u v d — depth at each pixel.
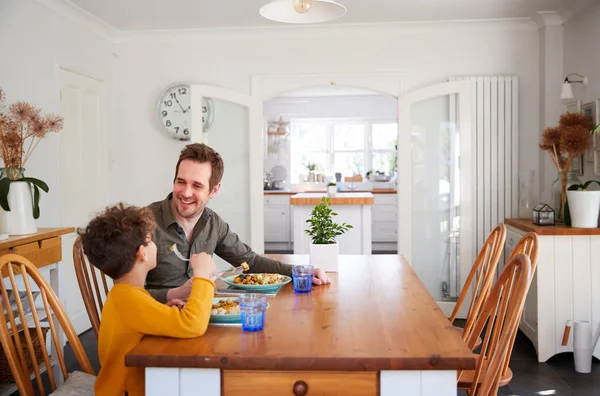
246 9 4.43
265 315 1.85
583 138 3.89
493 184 4.88
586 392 3.21
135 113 5.18
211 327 1.74
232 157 5.11
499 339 1.80
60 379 3.24
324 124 9.77
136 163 5.20
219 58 5.10
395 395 1.46
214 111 5.06
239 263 2.62
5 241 2.78
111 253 1.62
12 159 3.09
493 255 2.50
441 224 4.96
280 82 5.07
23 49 3.78
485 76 4.89
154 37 5.11
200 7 4.37
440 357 1.43
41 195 3.88
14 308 2.66
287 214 8.97
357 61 5.00
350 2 4.26
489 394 1.64
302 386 1.48
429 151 4.94
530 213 4.55
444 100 4.91
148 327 1.60
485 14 4.60
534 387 3.29
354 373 1.48
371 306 1.99
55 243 3.20
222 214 5.14
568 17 4.50
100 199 4.91
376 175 9.57
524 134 4.89
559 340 3.70
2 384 2.54
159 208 2.33
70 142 4.42
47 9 4.08
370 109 9.51
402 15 4.62
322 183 9.61
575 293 3.68
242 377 1.49
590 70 4.14
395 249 9.06
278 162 9.65
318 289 2.29
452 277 4.98
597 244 3.66
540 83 4.82
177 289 1.93
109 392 1.64
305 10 2.28
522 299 1.61
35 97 3.91
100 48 4.91
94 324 2.23
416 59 4.95
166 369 1.49
